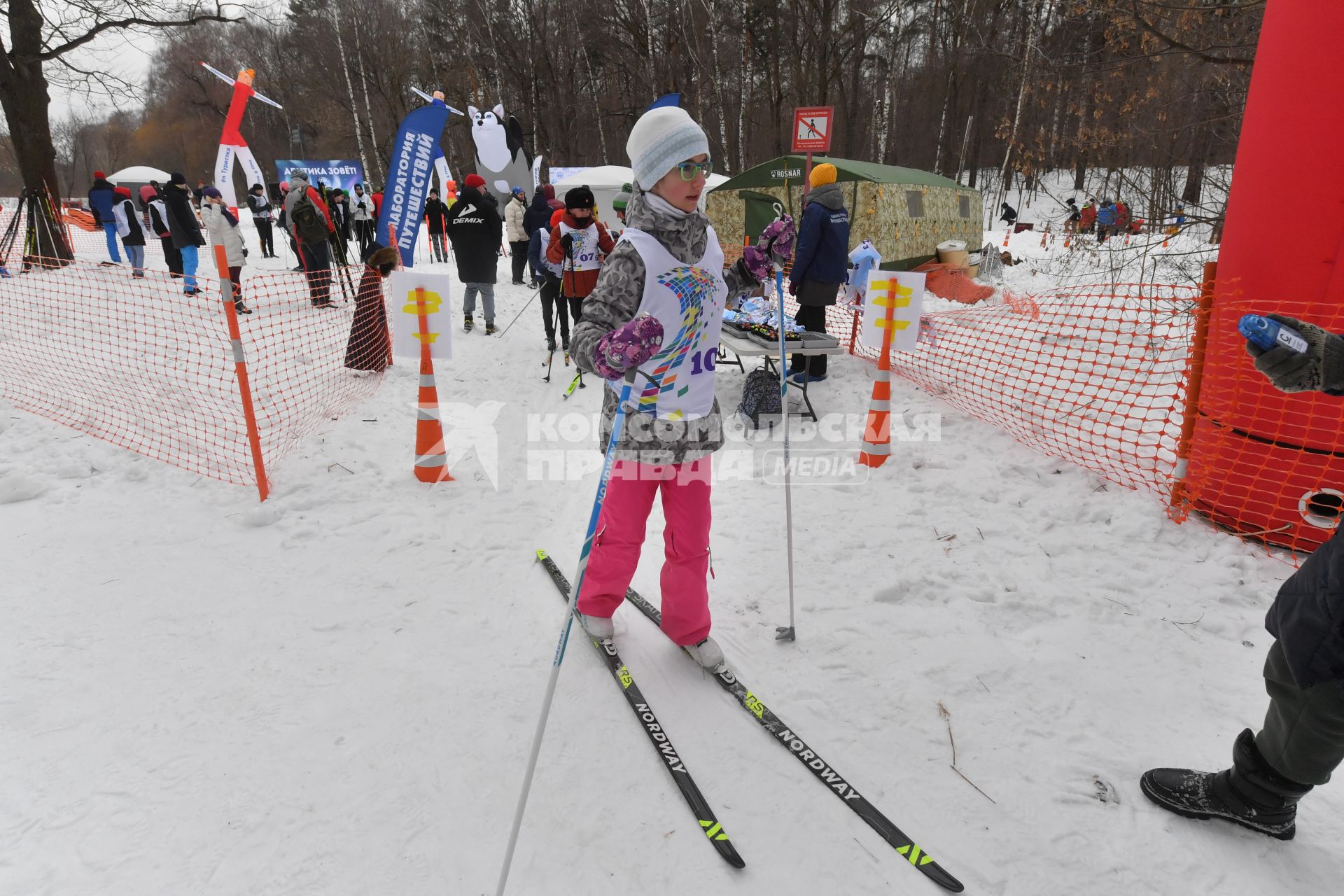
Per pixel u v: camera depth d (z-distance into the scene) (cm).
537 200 965
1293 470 322
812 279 590
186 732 232
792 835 201
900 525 374
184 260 919
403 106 3647
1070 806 209
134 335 730
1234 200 336
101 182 1250
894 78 3044
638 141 206
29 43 1127
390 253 638
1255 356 172
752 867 191
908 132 3394
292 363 664
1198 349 354
